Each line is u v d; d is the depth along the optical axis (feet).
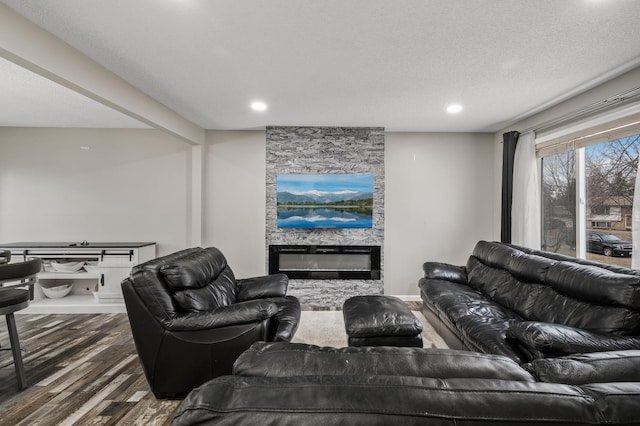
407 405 2.02
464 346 8.48
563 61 8.43
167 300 7.46
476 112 12.81
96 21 6.74
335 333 11.85
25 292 8.39
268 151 15.49
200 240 15.47
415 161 16.16
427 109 12.44
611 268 7.41
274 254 15.70
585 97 10.56
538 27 6.88
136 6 6.23
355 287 15.58
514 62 8.49
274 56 8.22
